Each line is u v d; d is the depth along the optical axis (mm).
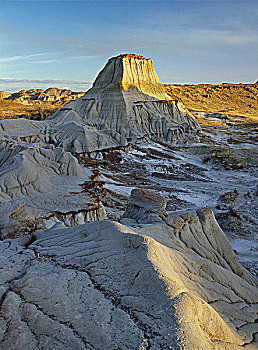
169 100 72062
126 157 50000
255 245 22062
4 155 34469
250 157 55000
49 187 28297
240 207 30609
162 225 15172
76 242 12633
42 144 38969
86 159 46188
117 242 11547
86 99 63469
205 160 53781
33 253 12250
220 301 12008
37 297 8758
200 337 6957
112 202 29219
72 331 7445
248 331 10562
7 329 7578
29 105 144250
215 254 15453
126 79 66875
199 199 34000
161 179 41906
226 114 119312
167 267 10297
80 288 9156
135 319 7645
